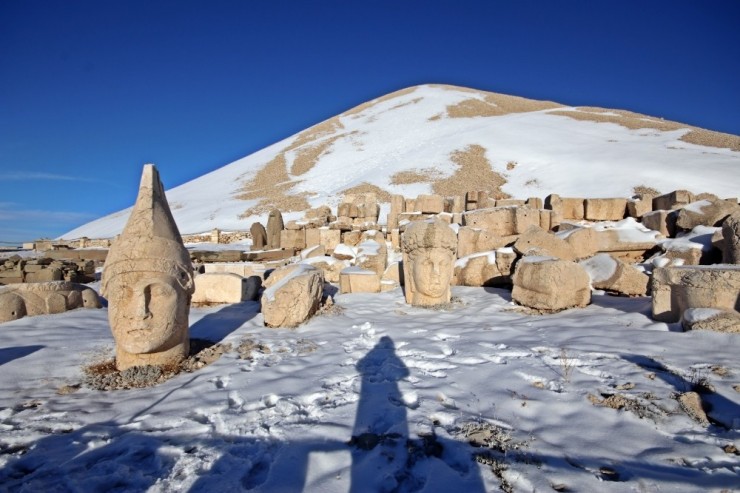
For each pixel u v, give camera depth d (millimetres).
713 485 2445
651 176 30609
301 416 3514
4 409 3723
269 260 16375
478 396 3750
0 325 6344
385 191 36406
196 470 2799
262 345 5480
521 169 38656
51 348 5316
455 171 39750
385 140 57094
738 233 6859
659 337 4805
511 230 11750
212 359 4996
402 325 6383
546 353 4699
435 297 7664
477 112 66500
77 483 2695
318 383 4168
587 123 54438
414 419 3365
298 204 36562
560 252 8812
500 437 3055
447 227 7715
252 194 43250
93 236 38625
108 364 4852
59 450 3082
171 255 4707
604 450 2879
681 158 34406
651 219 11883
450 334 5793
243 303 8484
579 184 32312
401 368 4523
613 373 4023
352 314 7180
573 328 5574
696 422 3150
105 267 4633
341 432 3223
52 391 4172
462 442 3049
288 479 2707
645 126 51062
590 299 6871
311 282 6832
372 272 9367
